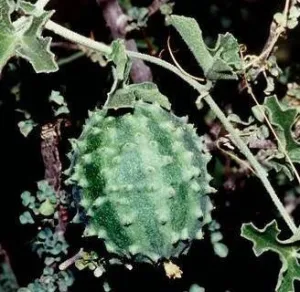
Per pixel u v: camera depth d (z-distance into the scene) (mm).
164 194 262
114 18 365
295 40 371
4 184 400
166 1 366
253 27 385
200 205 271
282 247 282
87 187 270
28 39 255
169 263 274
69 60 372
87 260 316
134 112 274
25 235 408
